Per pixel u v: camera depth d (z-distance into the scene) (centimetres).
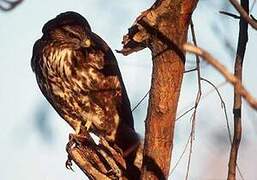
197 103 641
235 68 647
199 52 337
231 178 612
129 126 1102
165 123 621
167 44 605
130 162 904
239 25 654
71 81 1119
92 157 859
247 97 334
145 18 612
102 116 1116
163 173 626
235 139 621
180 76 614
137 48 683
